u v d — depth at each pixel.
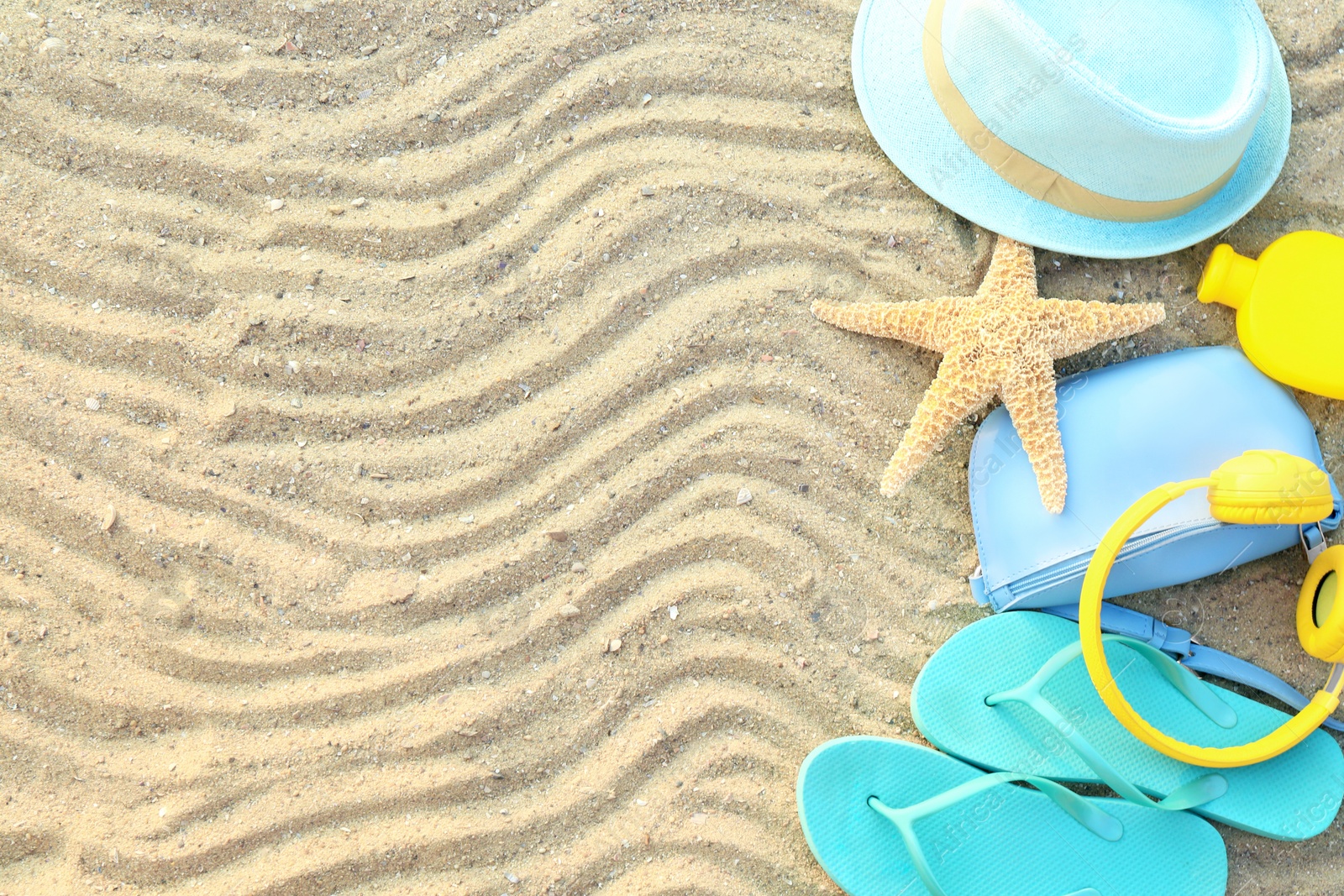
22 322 1.38
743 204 1.41
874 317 1.38
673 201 1.41
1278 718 1.40
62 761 1.37
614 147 1.41
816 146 1.42
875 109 1.40
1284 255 1.39
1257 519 1.35
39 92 1.39
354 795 1.37
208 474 1.39
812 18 1.42
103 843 1.36
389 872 1.37
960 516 1.41
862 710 1.40
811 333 1.41
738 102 1.42
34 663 1.37
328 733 1.38
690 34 1.42
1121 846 1.39
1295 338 1.39
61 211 1.39
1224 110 1.34
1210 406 1.39
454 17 1.41
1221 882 1.39
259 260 1.39
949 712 1.39
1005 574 1.39
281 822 1.37
